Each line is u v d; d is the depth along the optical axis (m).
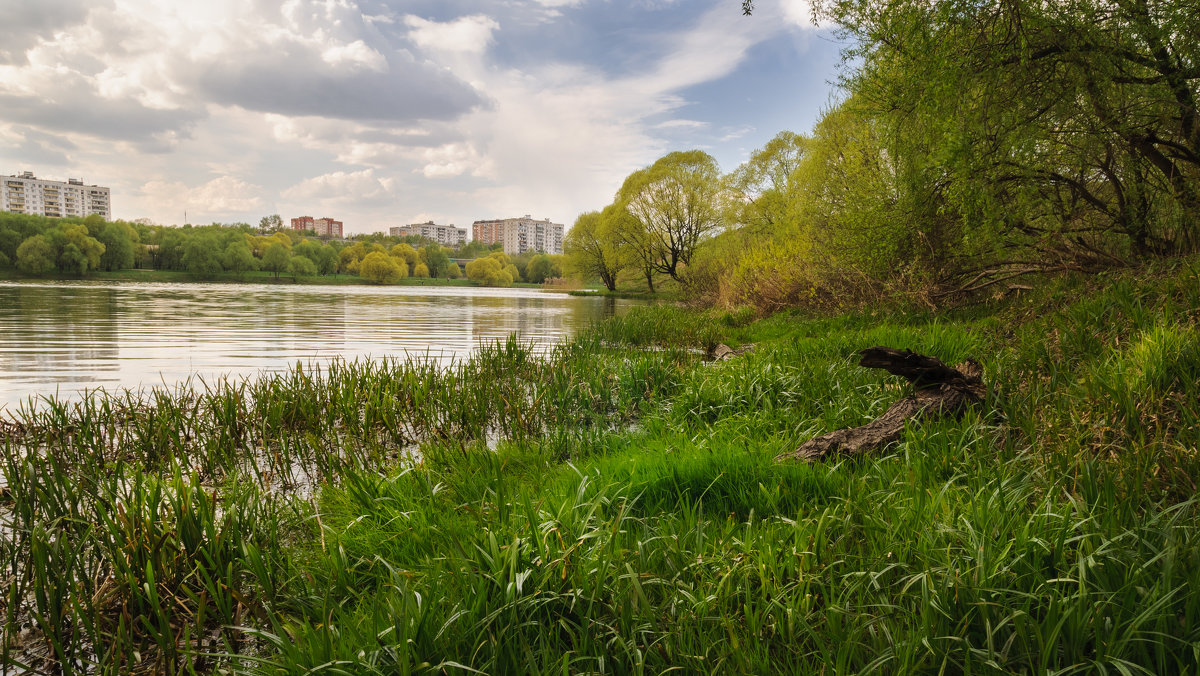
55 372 9.02
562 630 2.13
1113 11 6.43
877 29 8.23
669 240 51.09
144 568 2.58
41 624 2.26
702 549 2.47
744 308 17.81
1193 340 3.79
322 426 5.66
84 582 2.56
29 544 2.98
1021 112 7.13
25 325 16.23
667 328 15.27
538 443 4.99
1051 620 1.78
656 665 1.94
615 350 11.29
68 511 3.25
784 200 22.75
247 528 3.00
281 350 11.93
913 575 2.15
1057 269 8.10
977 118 7.21
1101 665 1.64
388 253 121.44
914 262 10.09
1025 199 7.37
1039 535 2.24
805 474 3.31
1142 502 2.57
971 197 7.50
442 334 16.02
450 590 2.25
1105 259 7.69
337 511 3.46
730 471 3.35
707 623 2.08
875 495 2.96
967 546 2.23
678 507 3.13
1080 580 1.87
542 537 2.48
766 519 2.75
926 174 8.49
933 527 2.45
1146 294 5.57
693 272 33.97
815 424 4.75
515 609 2.04
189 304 27.66
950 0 6.63
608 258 54.22
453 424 5.95
